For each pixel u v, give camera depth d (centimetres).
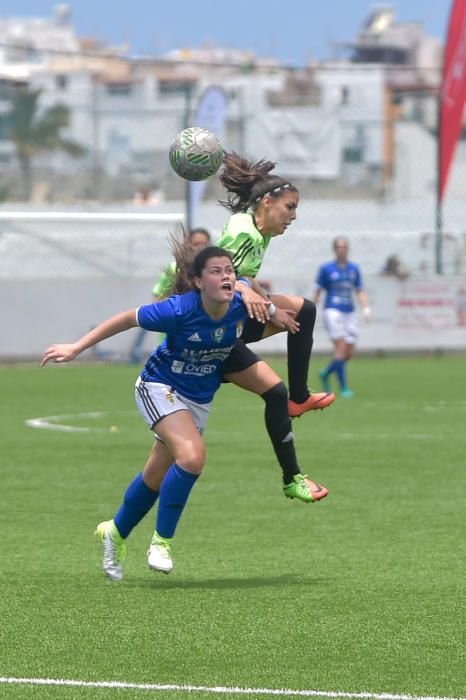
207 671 1441
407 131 11894
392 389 5219
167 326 1786
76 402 4741
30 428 3978
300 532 2348
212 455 3403
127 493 1892
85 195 10106
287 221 1959
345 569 2019
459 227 9681
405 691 1362
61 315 6178
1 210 8456
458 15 6378
